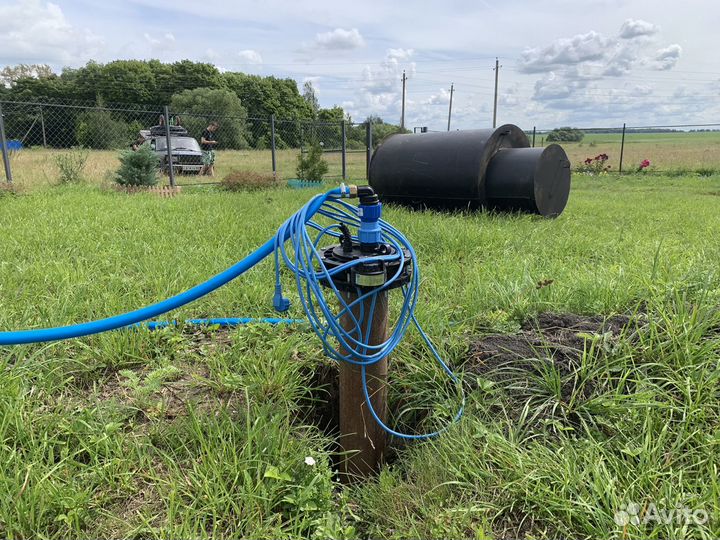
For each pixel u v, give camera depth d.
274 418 2.07
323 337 1.98
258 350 2.74
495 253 4.77
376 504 1.88
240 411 2.22
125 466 1.86
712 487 1.58
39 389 2.34
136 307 3.24
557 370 2.25
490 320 2.91
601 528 1.53
